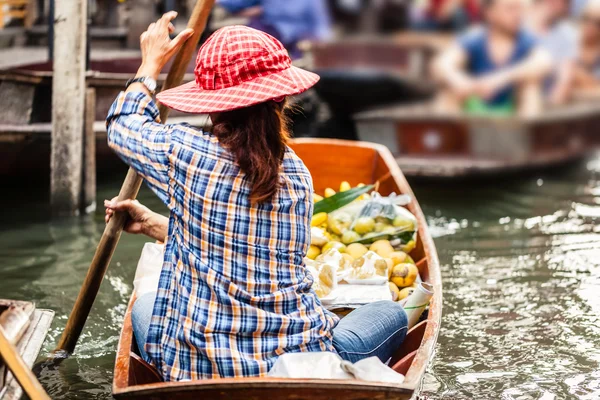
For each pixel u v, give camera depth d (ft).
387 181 23.49
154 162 12.75
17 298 22.33
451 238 28.50
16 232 28.66
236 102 12.24
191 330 12.64
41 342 14.02
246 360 12.50
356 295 16.44
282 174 12.73
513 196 34.55
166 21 14.61
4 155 31.40
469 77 38.50
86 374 17.83
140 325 14.60
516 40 38.06
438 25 41.93
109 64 37.78
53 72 30.07
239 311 12.52
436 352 19.24
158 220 15.64
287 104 13.23
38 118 31.60
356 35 42.88
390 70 38.96
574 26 40.06
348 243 19.39
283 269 12.86
